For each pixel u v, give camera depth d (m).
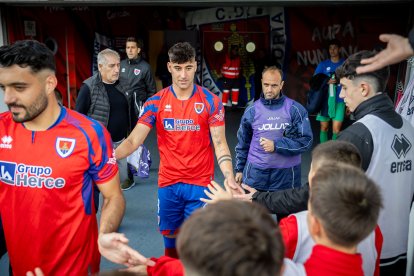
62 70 8.55
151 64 9.84
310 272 1.07
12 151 1.53
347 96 1.84
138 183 4.67
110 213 1.59
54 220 1.56
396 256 1.80
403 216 1.79
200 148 2.71
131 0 6.02
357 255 1.07
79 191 1.58
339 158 1.39
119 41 9.45
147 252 3.16
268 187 2.96
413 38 1.16
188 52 2.54
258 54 9.62
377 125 1.69
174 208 2.84
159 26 9.64
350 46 9.14
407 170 1.77
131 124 3.92
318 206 1.06
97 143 1.57
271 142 2.81
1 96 5.93
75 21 8.49
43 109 1.46
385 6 8.66
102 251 1.40
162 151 2.77
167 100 2.66
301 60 9.48
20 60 1.36
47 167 1.51
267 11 9.38
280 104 2.88
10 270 1.83
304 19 9.26
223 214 0.78
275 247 0.76
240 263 0.71
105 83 3.53
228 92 9.63
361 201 1.02
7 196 1.58
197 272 0.75
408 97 2.43
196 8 9.56
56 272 1.61
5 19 6.60
